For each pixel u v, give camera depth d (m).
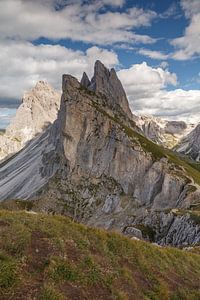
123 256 21.08
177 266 24.47
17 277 14.42
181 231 104.50
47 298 14.11
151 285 19.89
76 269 16.91
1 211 20.11
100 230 22.48
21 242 16.59
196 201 171.38
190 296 20.67
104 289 16.98
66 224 21.06
